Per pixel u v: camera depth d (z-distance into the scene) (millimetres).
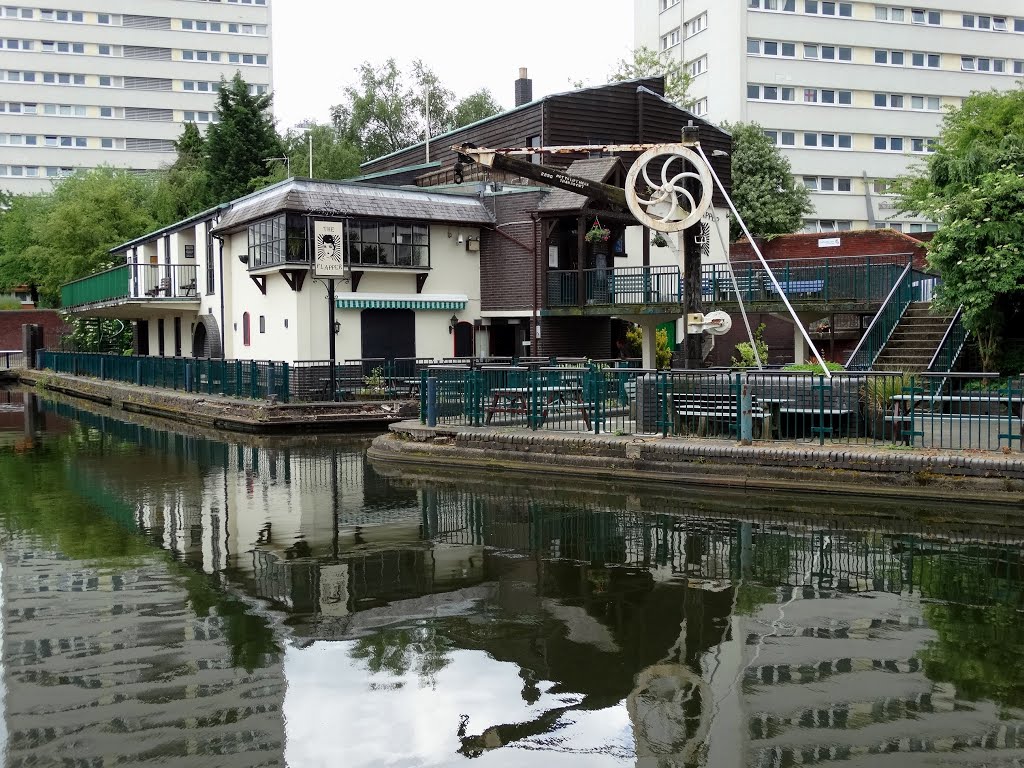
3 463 18156
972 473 12117
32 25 80250
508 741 5617
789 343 29766
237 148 51031
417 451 17109
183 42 84438
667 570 9375
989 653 6898
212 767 5348
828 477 12938
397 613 8109
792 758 5328
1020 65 55719
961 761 5262
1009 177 17000
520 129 32156
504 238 29500
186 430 24625
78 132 81812
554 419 16562
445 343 29578
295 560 10031
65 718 6000
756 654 6957
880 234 30922
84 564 9930
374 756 5469
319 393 25516
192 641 7434
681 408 15039
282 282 28016
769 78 51062
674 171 32812
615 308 25844
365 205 27672
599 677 6590
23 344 56562
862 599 8281
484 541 10797
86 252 51250
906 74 53406
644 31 58875
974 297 16703
